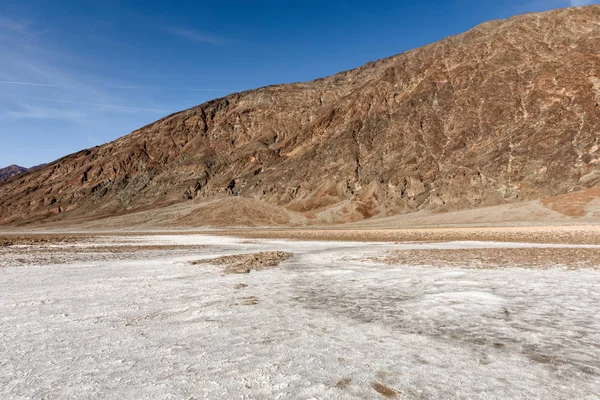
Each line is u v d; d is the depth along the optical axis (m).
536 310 7.95
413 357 5.47
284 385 4.54
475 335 6.44
